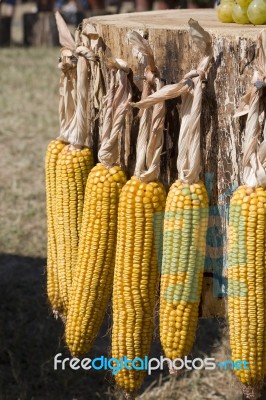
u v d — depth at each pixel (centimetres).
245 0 331
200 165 309
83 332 330
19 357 535
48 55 1684
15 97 1263
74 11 1834
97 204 320
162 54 313
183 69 310
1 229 726
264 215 288
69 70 348
